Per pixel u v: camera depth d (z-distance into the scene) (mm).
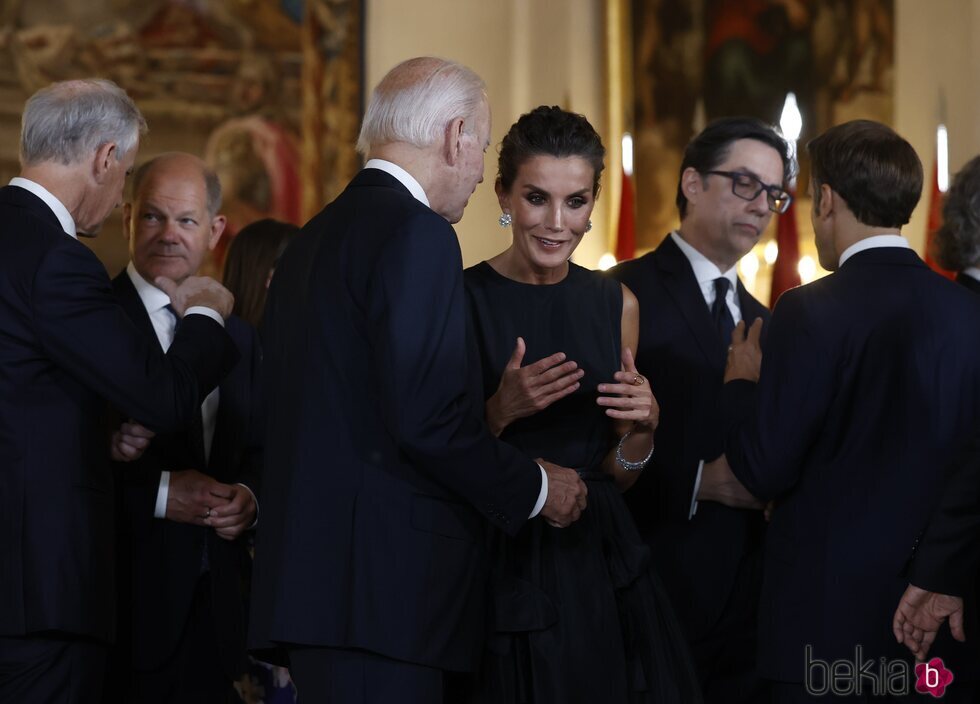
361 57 16906
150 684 5855
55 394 5086
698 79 16562
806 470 5332
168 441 6031
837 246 5523
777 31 16500
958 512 4848
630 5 16531
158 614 5805
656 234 16531
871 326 5203
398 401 4387
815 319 5246
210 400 6309
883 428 5176
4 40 16359
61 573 4988
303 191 16844
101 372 5031
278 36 16875
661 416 6293
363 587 4488
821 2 16391
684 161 6645
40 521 4980
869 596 5125
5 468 4980
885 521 5141
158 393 5148
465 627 4648
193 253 6137
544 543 5086
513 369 4969
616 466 5488
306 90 16891
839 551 5176
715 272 6574
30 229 5070
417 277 4453
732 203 6414
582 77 16453
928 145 15719
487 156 16516
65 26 16500
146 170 6211
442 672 4637
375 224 4574
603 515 5242
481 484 4543
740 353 6125
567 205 5230
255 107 16812
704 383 6297
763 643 5383
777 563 5367
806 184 15469
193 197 6113
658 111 16578
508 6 17031
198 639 5984
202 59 16750
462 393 4508
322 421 4559
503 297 5371
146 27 16688
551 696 4883
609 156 16453
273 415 4762
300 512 4535
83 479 5105
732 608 6242
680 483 6223
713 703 6227
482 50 16984
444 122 4766
